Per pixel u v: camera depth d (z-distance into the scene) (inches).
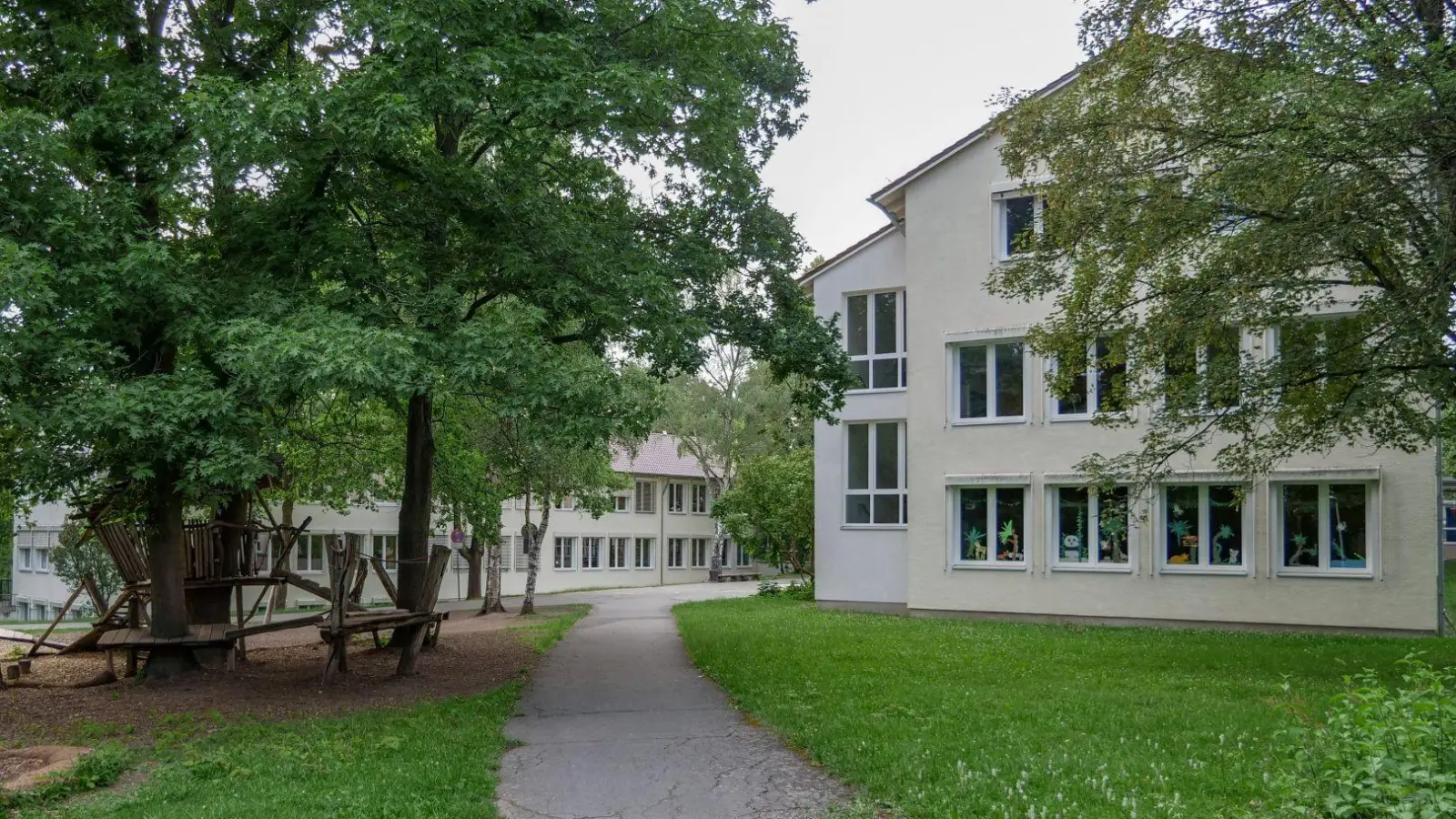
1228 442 767.1
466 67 447.8
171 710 465.1
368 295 501.0
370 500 1198.9
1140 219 501.4
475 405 754.8
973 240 873.5
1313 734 253.1
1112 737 361.1
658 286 522.6
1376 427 531.8
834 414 972.6
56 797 309.1
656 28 515.2
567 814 294.7
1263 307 504.7
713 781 327.3
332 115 445.7
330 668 536.1
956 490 876.6
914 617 879.1
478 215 523.8
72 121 487.5
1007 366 863.1
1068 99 549.3
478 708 457.7
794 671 543.2
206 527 633.6
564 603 1296.8
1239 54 500.1
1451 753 206.1
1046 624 810.8
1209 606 776.9
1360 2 467.2
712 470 2006.6
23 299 383.2
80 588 633.0
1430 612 713.0
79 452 478.9
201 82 446.6
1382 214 446.0
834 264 981.8
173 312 455.5
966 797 284.7
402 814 285.6
